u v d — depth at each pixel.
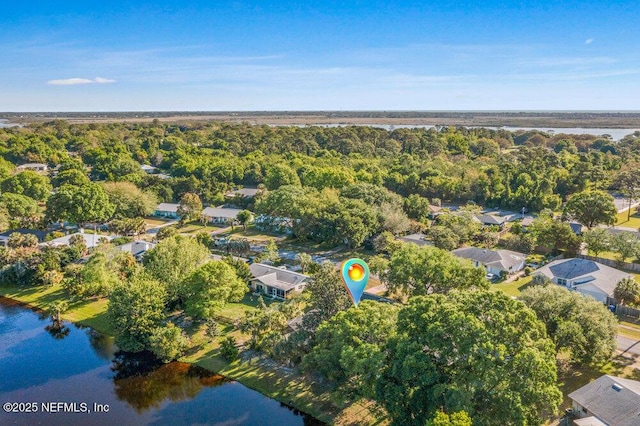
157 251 74.62
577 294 56.50
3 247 92.19
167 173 196.12
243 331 61.50
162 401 51.88
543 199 136.25
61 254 89.00
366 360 42.50
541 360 38.47
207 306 64.00
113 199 129.75
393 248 95.00
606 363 55.84
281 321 61.06
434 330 40.44
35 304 77.25
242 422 48.25
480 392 39.06
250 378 55.47
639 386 45.47
